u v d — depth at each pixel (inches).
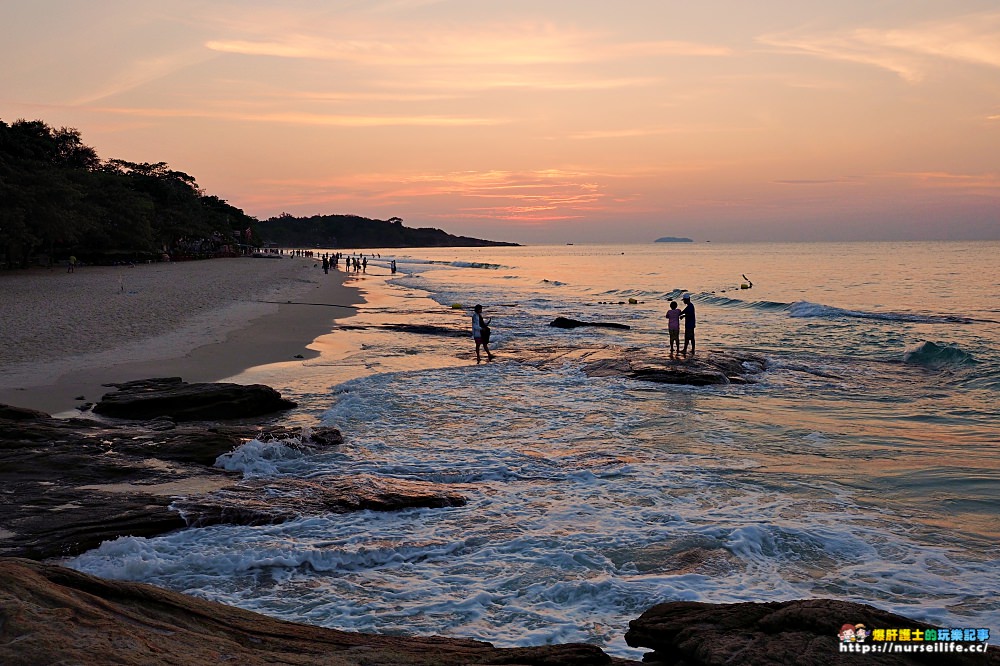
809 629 164.4
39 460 380.8
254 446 416.5
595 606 245.1
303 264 3678.6
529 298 1859.0
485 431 498.6
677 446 460.4
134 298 1336.1
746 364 762.8
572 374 720.3
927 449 448.8
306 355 820.6
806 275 2778.1
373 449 448.1
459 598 252.1
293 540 301.3
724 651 156.3
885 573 269.4
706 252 7564.0
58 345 774.5
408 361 802.2
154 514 313.6
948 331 1066.1
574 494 366.3
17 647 133.2
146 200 3024.1
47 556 273.6
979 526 317.1
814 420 533.3
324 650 171.2
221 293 1577.3
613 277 2984.7
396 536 308.3
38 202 2000.5
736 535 303.1
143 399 506.0
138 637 148.4
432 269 4028.1
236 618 183.6
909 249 6879.9
